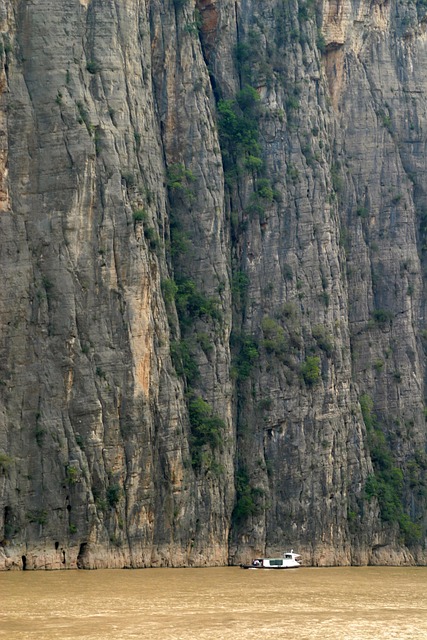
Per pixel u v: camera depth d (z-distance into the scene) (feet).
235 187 515.09
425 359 568.00
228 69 525.75
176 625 305.73
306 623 314.35
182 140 499.10
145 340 447.83
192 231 493.77
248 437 497.46
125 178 452.35
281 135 525.34
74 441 427.33
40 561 416.67
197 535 464.65
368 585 418.72
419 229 577.84
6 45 440.45
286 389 504.43
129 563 435.53
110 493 431.84
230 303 499.92
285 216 519.60
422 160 580.71
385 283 563.48
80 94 447.01
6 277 429.38
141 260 449.89
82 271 437.58
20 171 437.58
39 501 420.77
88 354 434.30
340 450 514.68
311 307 517.55
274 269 513.45
